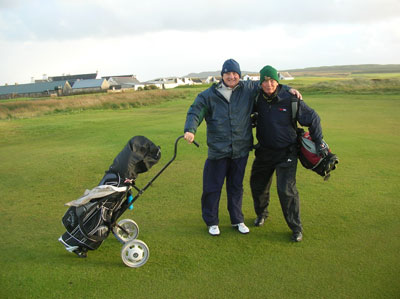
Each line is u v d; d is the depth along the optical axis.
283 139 4.08
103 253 3.99
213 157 4.23
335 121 13.98
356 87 31.98
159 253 3.90
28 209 5.41
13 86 86.75
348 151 8.59
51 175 7.30
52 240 4.33
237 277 3.39
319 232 4.28
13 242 4.29
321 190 5.79
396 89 29.48
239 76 4.05
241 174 4.36
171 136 11.27
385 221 4.54
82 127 14.68
